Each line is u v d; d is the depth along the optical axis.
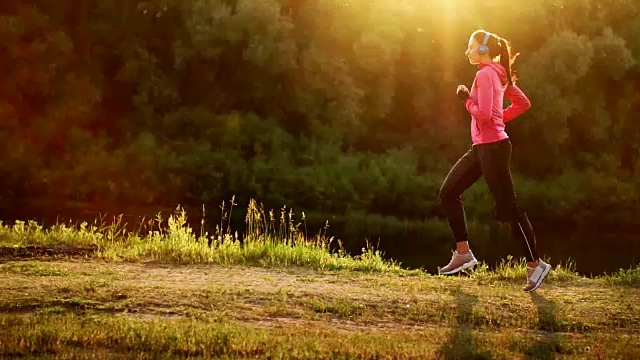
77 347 4.55
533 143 28.44
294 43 26.78
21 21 26.28
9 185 24.64
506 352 4.80
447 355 4.68
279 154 26.09
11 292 5.88
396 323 5.66
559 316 5.89
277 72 26.62
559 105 27.20
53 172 24.94
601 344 5.09
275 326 5.34
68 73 26.91
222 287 6.40
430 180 26.55
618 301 6.50
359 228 22.94
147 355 4.37
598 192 27.12
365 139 28.92
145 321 5.18
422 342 4.96
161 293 6.01
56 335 4.65
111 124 27.89
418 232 22.52
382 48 27.11
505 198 6.54
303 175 25.52
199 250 8.61
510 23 28.58
